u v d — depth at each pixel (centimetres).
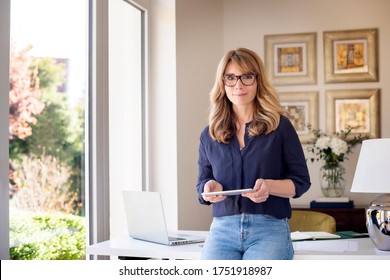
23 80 273
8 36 249
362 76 476
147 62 404
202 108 448
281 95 487
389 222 267
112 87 360
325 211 441
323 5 485
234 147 230
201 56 449
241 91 228
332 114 479
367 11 479
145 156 402
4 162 246
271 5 493
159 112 408
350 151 474
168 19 408
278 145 228
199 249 268
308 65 484
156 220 281
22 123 272
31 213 277
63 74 305
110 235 348
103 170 336
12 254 262
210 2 471
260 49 493
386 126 472
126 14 379
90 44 331
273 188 216
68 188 308
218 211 226
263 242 219
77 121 318
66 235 306
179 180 407
